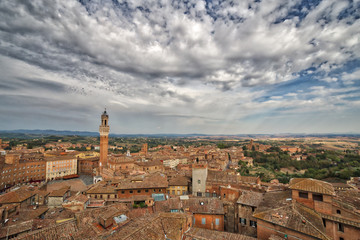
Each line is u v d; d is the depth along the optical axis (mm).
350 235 36375
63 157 166875
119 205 51344
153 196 67688
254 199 53594
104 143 157375
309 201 43000
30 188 97875
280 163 195000
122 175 109750
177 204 54625
